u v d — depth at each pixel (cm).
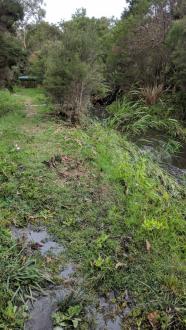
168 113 1048
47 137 671
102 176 510
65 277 309
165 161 699
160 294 296
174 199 482
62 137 676
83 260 330
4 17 894
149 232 379
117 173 510
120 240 364
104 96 1336
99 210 418
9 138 643
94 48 883
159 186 511
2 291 278
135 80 1291
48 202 423
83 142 647
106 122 940
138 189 477
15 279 293
